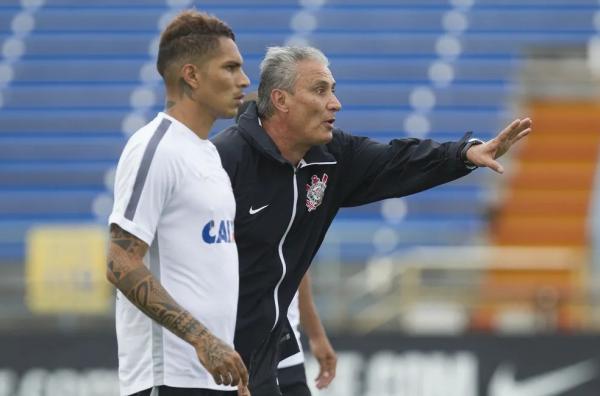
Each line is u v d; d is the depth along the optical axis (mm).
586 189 50812
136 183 14070
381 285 39531
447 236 46781
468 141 17219
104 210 50312
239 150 16641
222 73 14602
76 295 37562
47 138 53406
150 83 56219
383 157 17797
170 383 14453
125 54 57750
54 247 37625
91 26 59188
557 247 49000
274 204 16828
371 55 57125
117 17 59438
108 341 35125
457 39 57812
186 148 14430
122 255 13969
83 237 37656
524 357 34844
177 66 14625
